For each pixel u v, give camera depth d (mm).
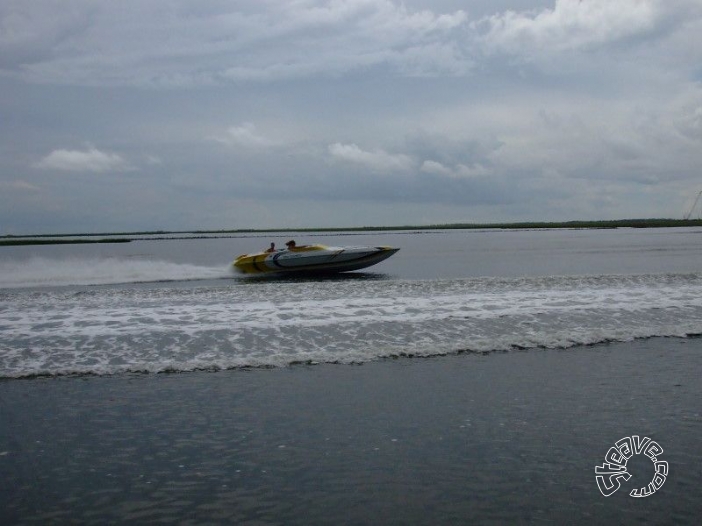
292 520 5711
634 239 81312
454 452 7039
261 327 12641
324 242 87688
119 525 5645
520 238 95438
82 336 11984
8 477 6527
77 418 8133
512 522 5672
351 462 6816
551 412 8227
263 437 7484
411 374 9969
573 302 15102
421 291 16641
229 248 71062
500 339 11805
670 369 10141
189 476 6531
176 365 10328
